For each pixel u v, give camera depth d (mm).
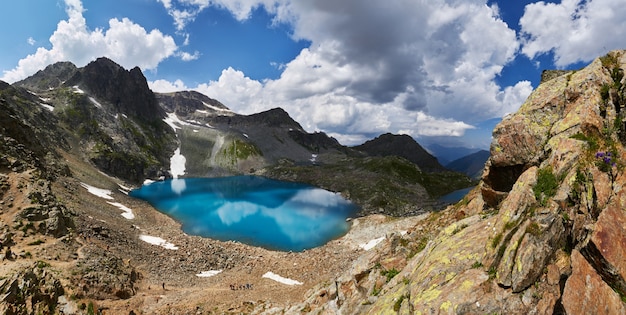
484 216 17984
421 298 13516
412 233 26422
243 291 49094
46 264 37219
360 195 164375
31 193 49844
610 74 15320
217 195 165750
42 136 141250
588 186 11953
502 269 12211
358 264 23094
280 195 171625
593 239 10695
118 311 34031
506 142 17859
